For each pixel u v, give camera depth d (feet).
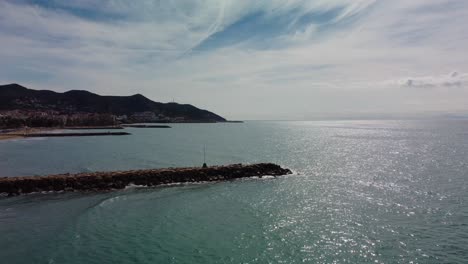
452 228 73.51
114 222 79.87
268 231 73.20
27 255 60.59
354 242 66.33
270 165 151.43
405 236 69.21
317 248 63.57
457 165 168.25
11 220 81.30
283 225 77.05
